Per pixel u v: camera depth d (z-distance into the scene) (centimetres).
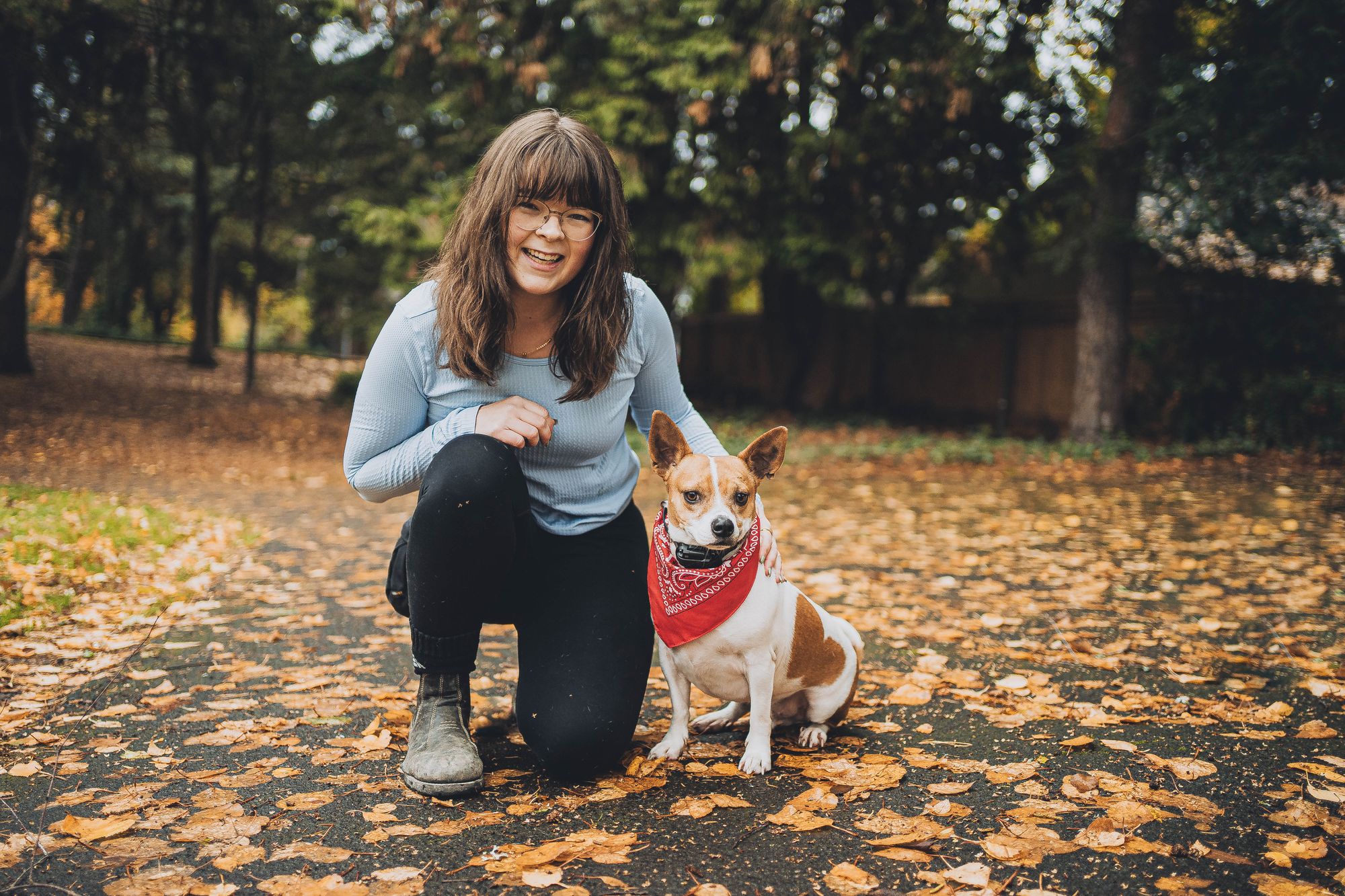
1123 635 399
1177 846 199
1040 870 190
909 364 1667
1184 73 1002
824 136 1223
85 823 208
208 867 192
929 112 1199
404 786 237
